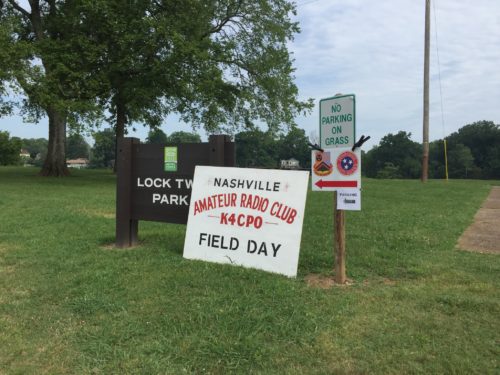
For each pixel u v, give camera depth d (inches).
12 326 166.2
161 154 269.3
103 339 154.6
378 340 149.4
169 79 863.1
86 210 438.3
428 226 351.9
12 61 740.0
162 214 269.9
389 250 268.5
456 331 155.6
